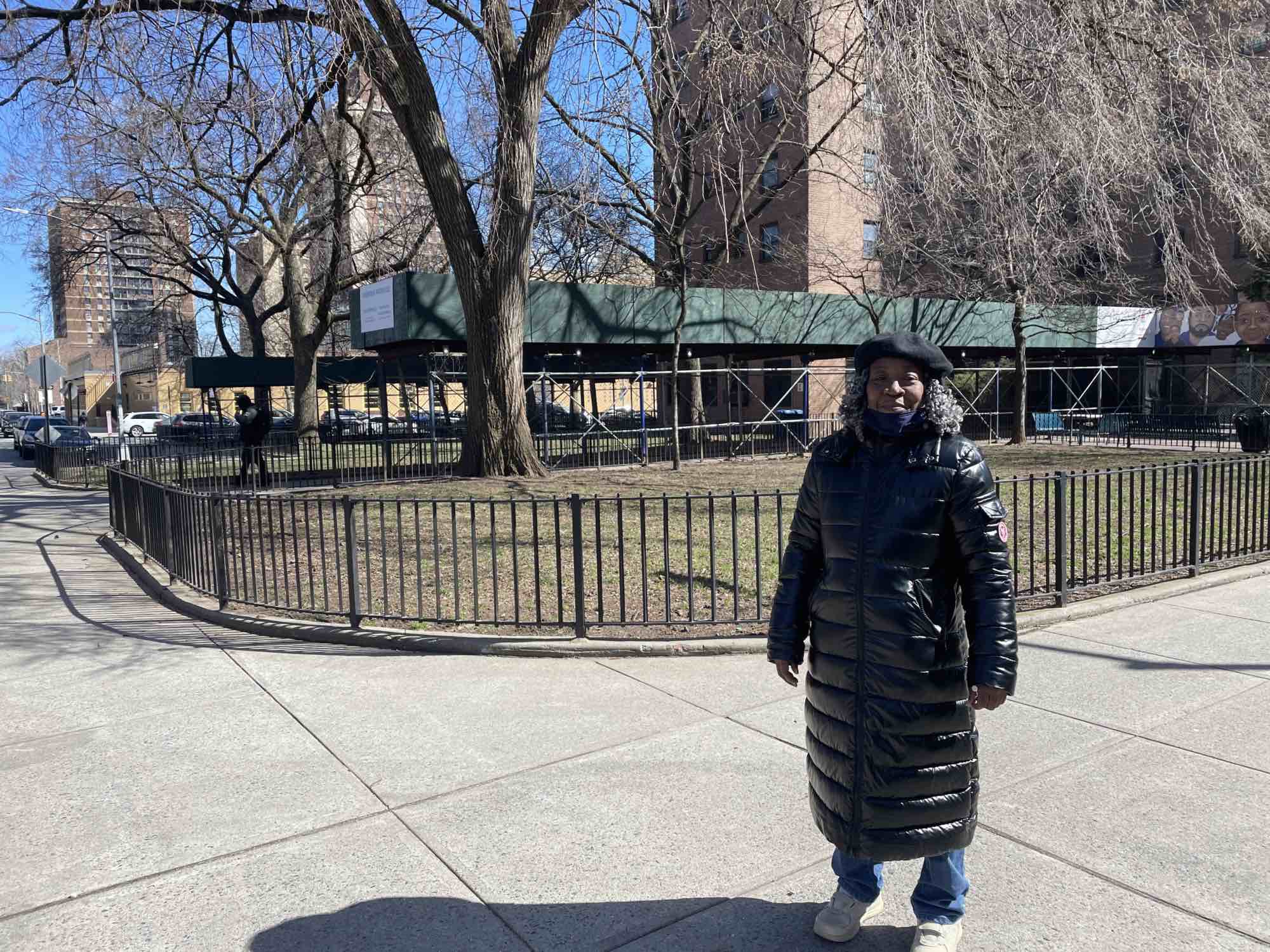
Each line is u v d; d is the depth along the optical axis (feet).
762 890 10.36
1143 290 87.71
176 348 151.02
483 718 15.92
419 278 57.67
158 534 30.04
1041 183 37.88
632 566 27.17
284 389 147.33
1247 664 17.89
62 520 47.98
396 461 69.36
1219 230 90.27
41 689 18.03
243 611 23.62
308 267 112.98
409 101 45.32
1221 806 12.12
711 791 12.88
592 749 14.48
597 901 10.23
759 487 45.27
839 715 8.72
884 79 31.94
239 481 58.34
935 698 8.45
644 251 80.79
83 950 9.45
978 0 32.91
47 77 42.86
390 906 10.18
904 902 10.19
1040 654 18.97
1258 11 37.88
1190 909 9.77
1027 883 10.37
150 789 13.35
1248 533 30.66
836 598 8.74
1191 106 37.27
